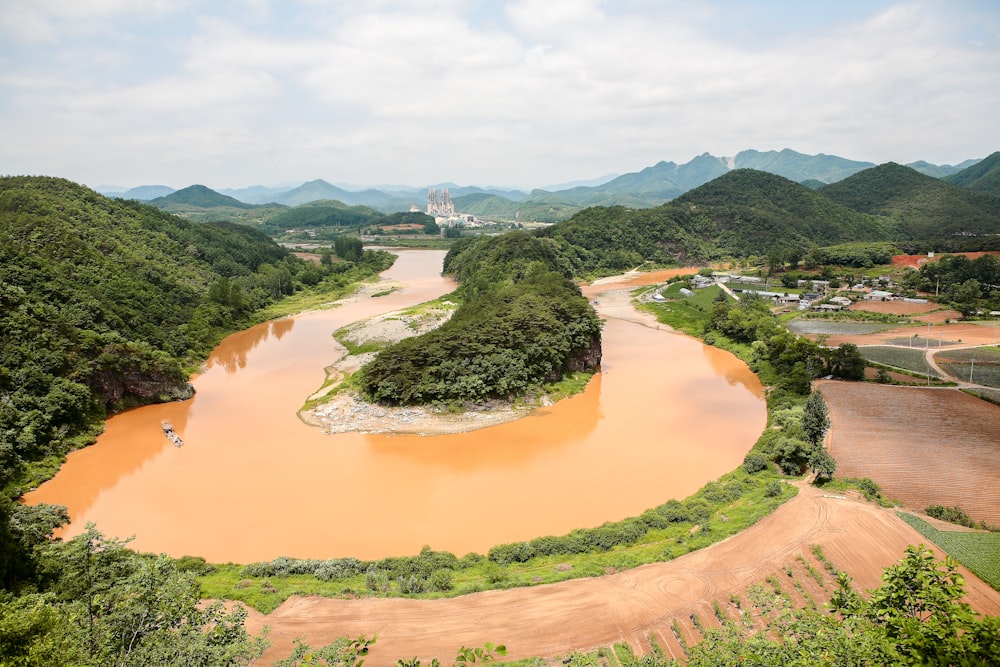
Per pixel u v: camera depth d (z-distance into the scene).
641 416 85.25
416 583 44.22
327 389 94.62
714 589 42.84
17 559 38.19
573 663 28.45
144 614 25.06
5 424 67.38
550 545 50.34
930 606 18.83
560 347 97.88
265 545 52.75
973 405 85.62
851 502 55.44
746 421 83.19
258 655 27.02
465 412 84.81
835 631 18.81
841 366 99.44
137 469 68.12
